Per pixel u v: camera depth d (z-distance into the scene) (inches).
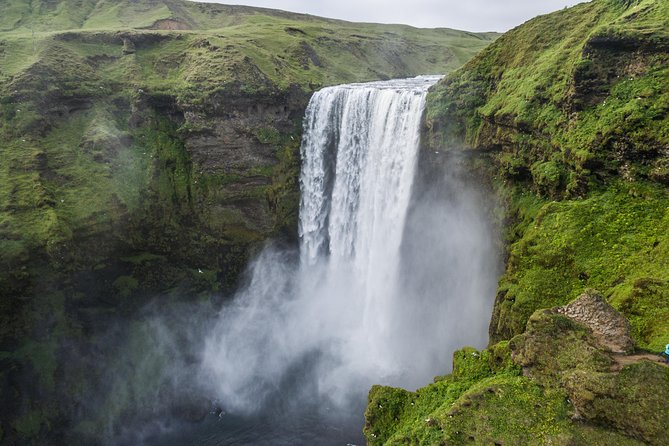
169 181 1788.9
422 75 3476.9
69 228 1467.8
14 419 1296.8
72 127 1754.4
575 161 979.3
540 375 641.0
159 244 1712.6
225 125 1850.4
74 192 1567.4
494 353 771.4
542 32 1362.0
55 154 1630.2
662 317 648.4
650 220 812.0
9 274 1309.1
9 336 1310.3
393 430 820.6
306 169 2041.1
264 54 2283.5
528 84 1227.9
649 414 524.7
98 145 1688.0
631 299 690.8
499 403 634.2
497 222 1234.6
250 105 1908.2
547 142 1106.7
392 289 1672.0
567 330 643.5
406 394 863.1
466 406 653.9
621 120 907.4
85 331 1491.1
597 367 585.3
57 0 2997.0
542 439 568.1
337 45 3159.5
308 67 2554.1
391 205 1675.7
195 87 1849.2
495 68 1423.5
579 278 808.9
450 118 1451.8
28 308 1353.3
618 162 907.4
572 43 1213.7
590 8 1300.4
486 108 1337.4
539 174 1084.5
